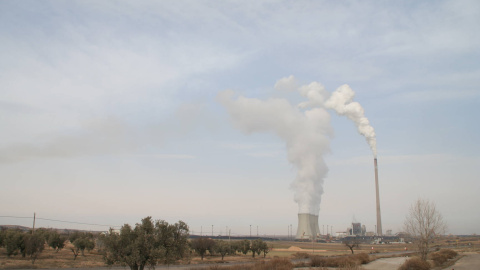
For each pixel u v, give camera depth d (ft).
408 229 218.38
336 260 249.55
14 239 281.33
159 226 142.20
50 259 278.05
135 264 136.36
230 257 380.99
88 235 459.73
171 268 222.07
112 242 135.33
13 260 256.32
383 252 474.90
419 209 215.10
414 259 199.00
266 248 406.21
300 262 255.09
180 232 146.20
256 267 183.01
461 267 215.72
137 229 139.13
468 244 639.76
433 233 211.41
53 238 349.41
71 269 214.69
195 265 257.96
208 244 356.79
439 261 237.45
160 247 136.36
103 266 235.40
